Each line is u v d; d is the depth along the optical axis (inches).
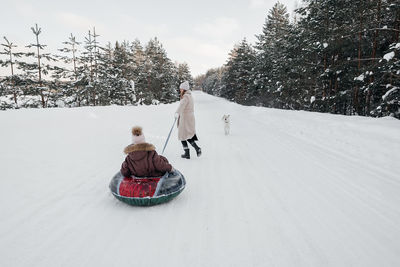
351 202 125.6
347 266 77.7
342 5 613.9
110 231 95.3
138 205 115.9
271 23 1449.3
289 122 426.9
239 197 130.6
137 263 76.5
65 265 74.3
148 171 119.5
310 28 718.5
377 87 498.9
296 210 116.3
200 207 118.4
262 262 78.7
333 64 674.8
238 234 95.1
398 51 388.8
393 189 142.1
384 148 214.4
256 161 202.1
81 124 313.1
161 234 94.2
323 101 682.2
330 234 96.3
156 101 1520.7
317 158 211.6
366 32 527.5
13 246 82.4
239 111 810.8
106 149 221.9
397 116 429.4
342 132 290.8
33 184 133.7
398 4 418.0
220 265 76.6
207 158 211.6
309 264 78.1
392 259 81.6
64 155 189.2
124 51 1491.1
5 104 781.9
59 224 98.5
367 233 97.5
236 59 1792.6
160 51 1689.2
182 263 77.0
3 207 108.3
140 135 119.7
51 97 931.3
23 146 196.1
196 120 536.4
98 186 139.7
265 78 1299.2
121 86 1279.5
